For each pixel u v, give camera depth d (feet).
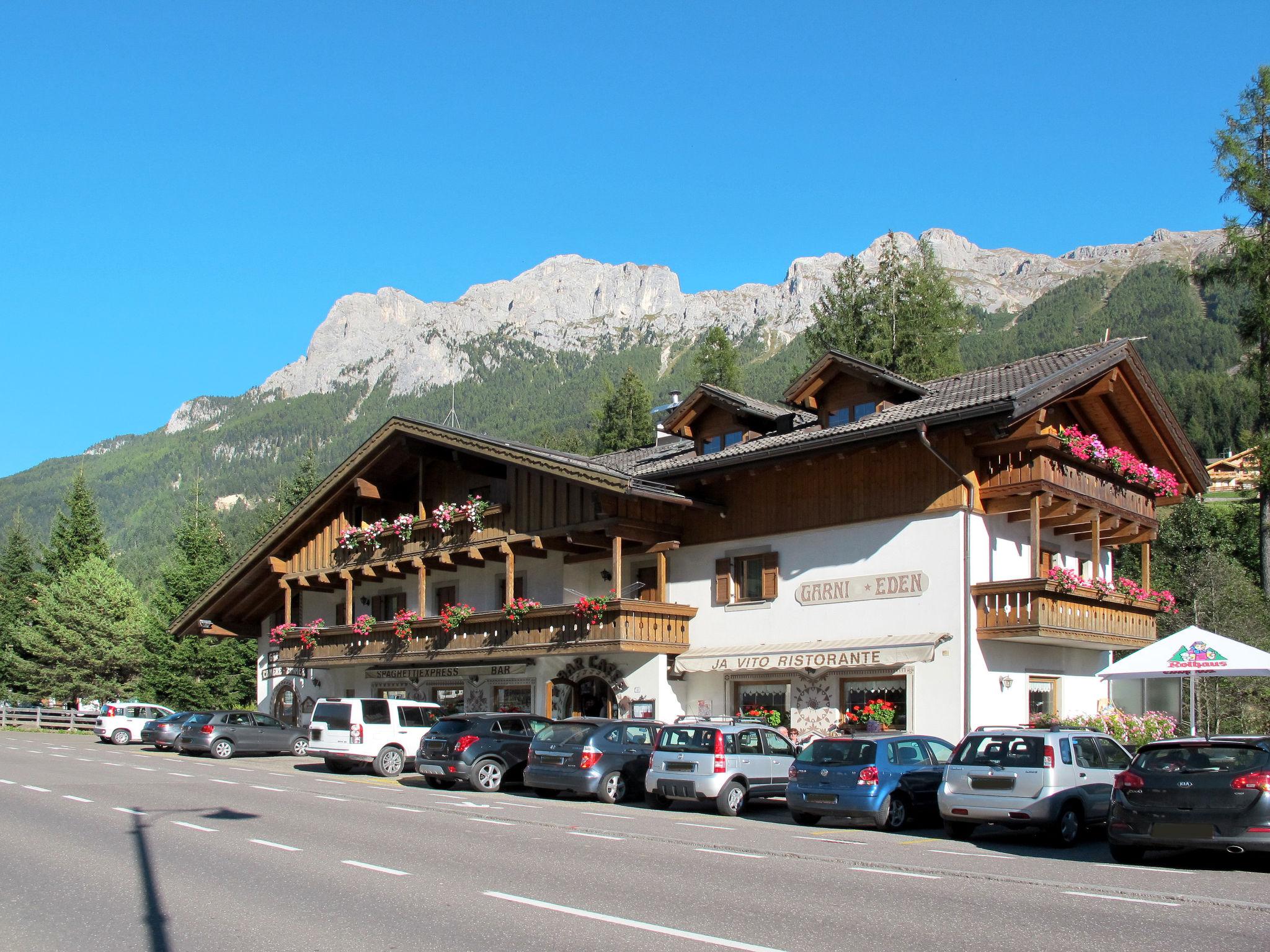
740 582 93.97
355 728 92.17
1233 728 105.50
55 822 54.75
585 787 70.90
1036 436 78.43
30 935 30.45
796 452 86.38
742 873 41.34
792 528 90.43
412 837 50.57
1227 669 68.69
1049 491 80.18
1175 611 115.03
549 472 96.48
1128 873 42.65
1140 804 44.50
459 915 33.14
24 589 230.48
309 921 32.22
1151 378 90.07
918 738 61.05
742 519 94.07
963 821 54.70
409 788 80.28
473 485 113.39
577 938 30.17
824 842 52.31
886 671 83.66
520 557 112.06
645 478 95.14
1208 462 372.99
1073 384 80.94
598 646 92.27
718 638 94.07
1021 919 33.27
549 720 84.43
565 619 95.81
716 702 93.25
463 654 104.88
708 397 100.48
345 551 121.08
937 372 173.27
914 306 177.17
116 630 194.39
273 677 140.26
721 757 65.57
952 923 32.50
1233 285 130.62
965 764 54.08
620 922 32.24
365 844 48.11
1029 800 51.39
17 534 242.78
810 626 88.02
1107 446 94.79
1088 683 92.99
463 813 61.77
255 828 53.06
